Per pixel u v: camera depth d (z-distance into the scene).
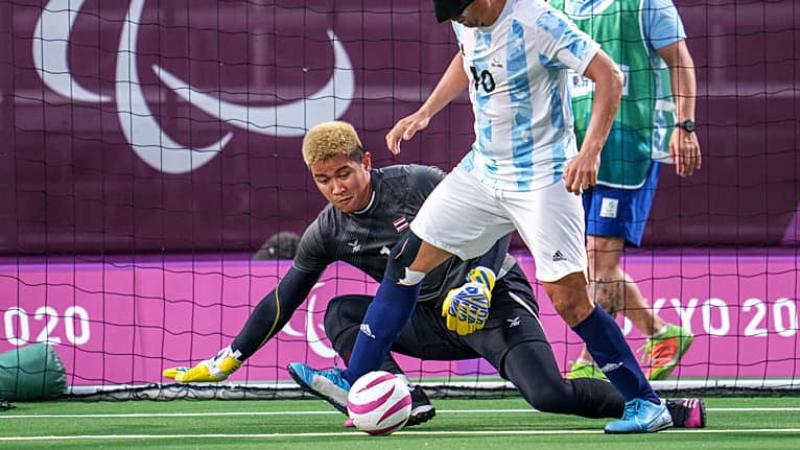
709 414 24.44
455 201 19.91
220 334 32.12
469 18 18.77
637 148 28.20
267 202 35.31
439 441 19.84
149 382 31.61
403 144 35.09
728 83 34.88
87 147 35.12
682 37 28.23
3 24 34.81
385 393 19.83
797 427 21.73
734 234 35.03
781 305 32.34
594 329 19.97
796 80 34.78
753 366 32.03
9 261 34.84
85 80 35.06
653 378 28.31
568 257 19.38
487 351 21.64
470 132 35.09
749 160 34.94
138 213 35.16
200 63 35.12
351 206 21.09
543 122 19.20
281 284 22.03
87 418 24.88
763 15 34.75
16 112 34.97
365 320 20.50
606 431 20.45
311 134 20.78
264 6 35.12
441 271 21.78
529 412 25.44
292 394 28.72
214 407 27.14
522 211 19.45
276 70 35.16
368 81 35.16
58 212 35.06
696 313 32.31
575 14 28.59
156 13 35.09
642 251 34.97
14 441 20.75
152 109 35.19
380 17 35.09
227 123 35.22
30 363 28.09
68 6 35.00
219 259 35.06
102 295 32.09
